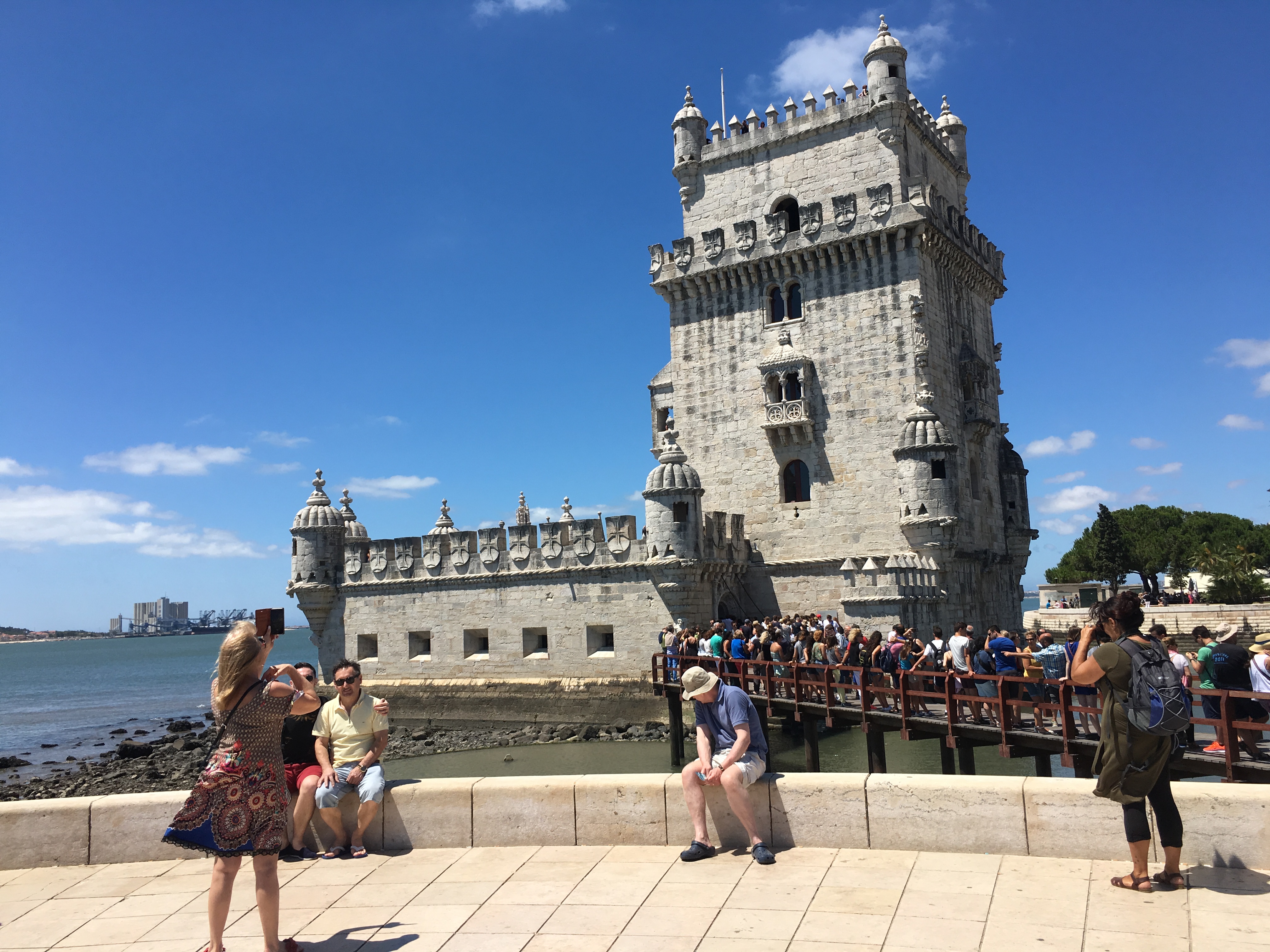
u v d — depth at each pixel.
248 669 8.27
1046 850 9.81
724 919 8.62
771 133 47.94
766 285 47.12
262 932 8.80
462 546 45.72
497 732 42.78
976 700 20.83
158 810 11.38
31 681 131.12
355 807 11.28
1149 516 99.00
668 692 34.84
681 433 48.94
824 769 32.75
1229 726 15.38
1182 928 7.86
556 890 9.63
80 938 8.91
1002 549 50.22
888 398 43.28
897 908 8.64
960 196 53.69
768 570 45.41
